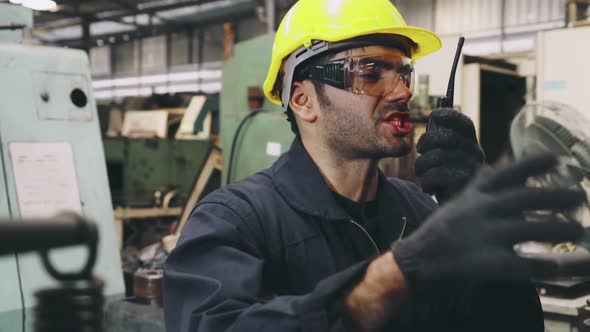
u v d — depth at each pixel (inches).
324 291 24.3
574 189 19.2
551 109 47.3
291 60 38.4
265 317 26.1
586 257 24.4
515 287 33.0
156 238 120.6
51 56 63.2
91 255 12.0
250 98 87.7
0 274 54.9
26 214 57.8
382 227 38.9
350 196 38.0
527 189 18.8
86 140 64.1
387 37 36.4
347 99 35.6
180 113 149.7
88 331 13.5
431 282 20.9
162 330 53.0
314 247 35.5
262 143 83.6
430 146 30.0
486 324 33.0
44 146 60.6
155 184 127.3
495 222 19.0
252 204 35.3
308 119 37.8
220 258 31.9
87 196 62.6
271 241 34.9
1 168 57.3
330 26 36.1
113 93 543.8
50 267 11.9
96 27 513.0
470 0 359.9
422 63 99.5
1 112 58.3
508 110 104.3
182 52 494.3
